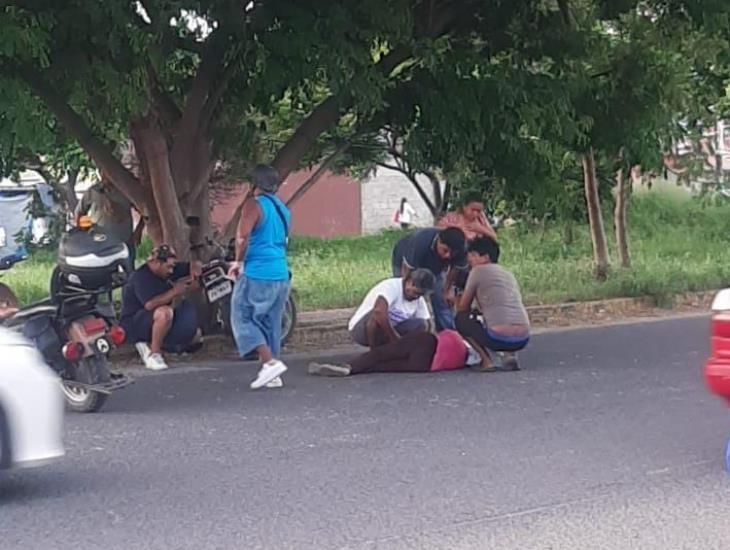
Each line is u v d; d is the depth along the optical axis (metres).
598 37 15.12
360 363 11.83
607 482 7.56
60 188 21.44
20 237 23.05
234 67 13.18
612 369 12.04
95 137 13.66
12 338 7.06
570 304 16.88
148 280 12.28
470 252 12.16
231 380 11.55
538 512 6.91
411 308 12.15
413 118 14.19
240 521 6.77
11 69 11.46
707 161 22.88
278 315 11.12
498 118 13.77
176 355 13.05
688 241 26.58
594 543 6.34
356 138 15.44
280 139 17.03
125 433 9.11
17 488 7.54
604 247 19.05
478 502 7.12
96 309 9.82
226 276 13.07
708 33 14.53
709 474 7.76
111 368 12.02
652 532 6.54
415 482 7.59
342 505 7.07
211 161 14.15
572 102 14.67
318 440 8.84
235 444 8.73
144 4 11.41
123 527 6.68
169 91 14.34
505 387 10.99
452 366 11.95
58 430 7.08
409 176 18.39
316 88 14.70
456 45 14.12
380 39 12.76
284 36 12.11
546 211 16.92
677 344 13.93
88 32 11.26
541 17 14.23
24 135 11.73
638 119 15.32
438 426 9.28
